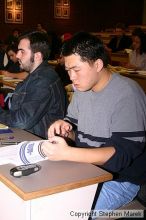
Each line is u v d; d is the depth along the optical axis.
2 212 1.33
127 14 12.97
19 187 1.12
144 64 5.54
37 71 2.20
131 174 1.60
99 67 1.50
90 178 1.22
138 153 1.46
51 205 1.21
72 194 1.25
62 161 1.36
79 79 1.47
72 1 11.89
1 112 2.17
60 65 3.63
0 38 10.92
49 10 11.55
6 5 10.81
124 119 1.47
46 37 2.27
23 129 1.99
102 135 1.57
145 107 1.54
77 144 1.69
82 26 12.26
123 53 6.50
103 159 1.36
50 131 1.63
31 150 1.34
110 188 1.58
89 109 1.62
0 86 3.55
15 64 4.43
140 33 5.65
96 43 1.46
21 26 11.17
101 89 1.57
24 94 2.17
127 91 1.52
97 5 12.38
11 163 1.32
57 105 2.22
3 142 1.60
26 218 1.18
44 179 1.19
